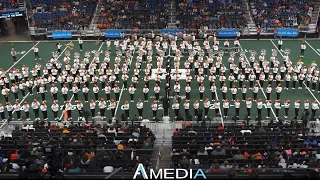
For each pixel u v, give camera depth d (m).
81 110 31.12
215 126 27.38
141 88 37.72
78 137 22.94
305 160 20.47
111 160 20.16
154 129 27.92
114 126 25.91
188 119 30.09
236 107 31.08
